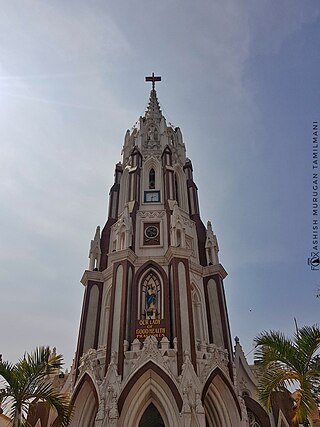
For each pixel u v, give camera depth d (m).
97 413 26.88
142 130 52.28
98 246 41.09
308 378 20.03
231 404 29.89
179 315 31.91
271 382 20.92
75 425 29.05
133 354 29.88
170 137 53.03
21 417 20.80
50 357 24.56
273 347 21.08
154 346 29.64
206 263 40.59
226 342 34.59
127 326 32.16
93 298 37.03
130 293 34.34
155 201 43.03
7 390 20.69
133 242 38.38
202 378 29.38
